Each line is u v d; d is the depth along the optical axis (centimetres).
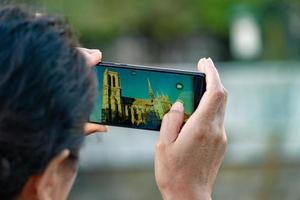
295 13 1462
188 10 1636
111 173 1388
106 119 200
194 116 190
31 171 148
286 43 1491
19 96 146
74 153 156
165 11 1627
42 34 153
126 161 1398
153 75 198
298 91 1424
